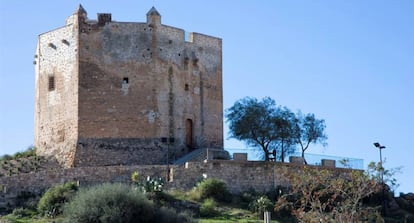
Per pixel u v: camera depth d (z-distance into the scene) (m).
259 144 83.06
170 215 64.44
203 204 69.38
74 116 79.12
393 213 75.38
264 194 73.69
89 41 80.06
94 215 62.59
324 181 53.03
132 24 81.06
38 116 82.75
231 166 74.56
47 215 66.12
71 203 64.50
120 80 80.06
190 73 83.19
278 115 83.94
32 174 70.94
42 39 83.12
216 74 85.44
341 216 49.44
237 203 71.31
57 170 71.75
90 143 78.50
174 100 81.50
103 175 72.56
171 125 81.00
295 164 76.75
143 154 79.19
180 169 73.19
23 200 69.56
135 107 80.00
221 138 84.94
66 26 81.19
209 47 85.19
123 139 79.25
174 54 82.25
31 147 83.69
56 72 81.56
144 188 69.19
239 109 84.56
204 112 83.81
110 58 80.19
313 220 49.34
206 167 73.88
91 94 79.38
